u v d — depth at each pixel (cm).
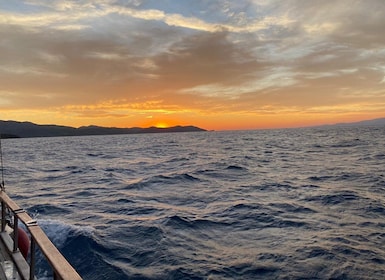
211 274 731
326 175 2452
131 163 3791
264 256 830
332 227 1074
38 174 2859
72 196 1731
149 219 1189
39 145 10512
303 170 2819
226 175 2534
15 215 459
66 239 949
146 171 2934
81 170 3130
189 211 1325
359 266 762
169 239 964
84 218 1220
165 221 1148
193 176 2442
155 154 5406
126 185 2091
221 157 4406
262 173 2650
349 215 1229
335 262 785
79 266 791
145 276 726
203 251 871
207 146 7819
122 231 1037
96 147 8444
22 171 3122
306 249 871
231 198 1622
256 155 4650
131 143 10719
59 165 3725
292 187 1931
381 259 799
